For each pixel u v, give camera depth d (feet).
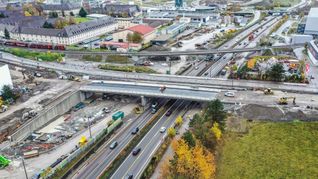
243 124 472.85
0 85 602.44
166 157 420.77
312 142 425.28
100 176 388.37
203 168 349.82
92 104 617.21
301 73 625.41
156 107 586.04
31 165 416.87
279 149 417.49
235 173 382.22
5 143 472.03
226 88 587.27
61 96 597.52
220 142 434.30
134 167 406.62
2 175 396.16
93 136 486.38
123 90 598.75
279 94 544.21
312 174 373.40
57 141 477.36
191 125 451.53
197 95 555.28
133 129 508.53
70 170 401.49
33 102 579.48
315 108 485.97
